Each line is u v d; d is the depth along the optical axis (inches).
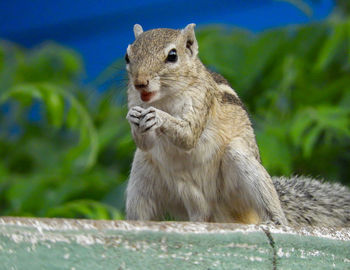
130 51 322.3
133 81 310.8
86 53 705.0
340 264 252.2
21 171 559.5
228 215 335.9
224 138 325.7
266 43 506.9
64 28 716.7
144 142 310.3
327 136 458.3
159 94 314.3
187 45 329.4
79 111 469.4
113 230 223.1
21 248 213.2
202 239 231.8
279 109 493.7
